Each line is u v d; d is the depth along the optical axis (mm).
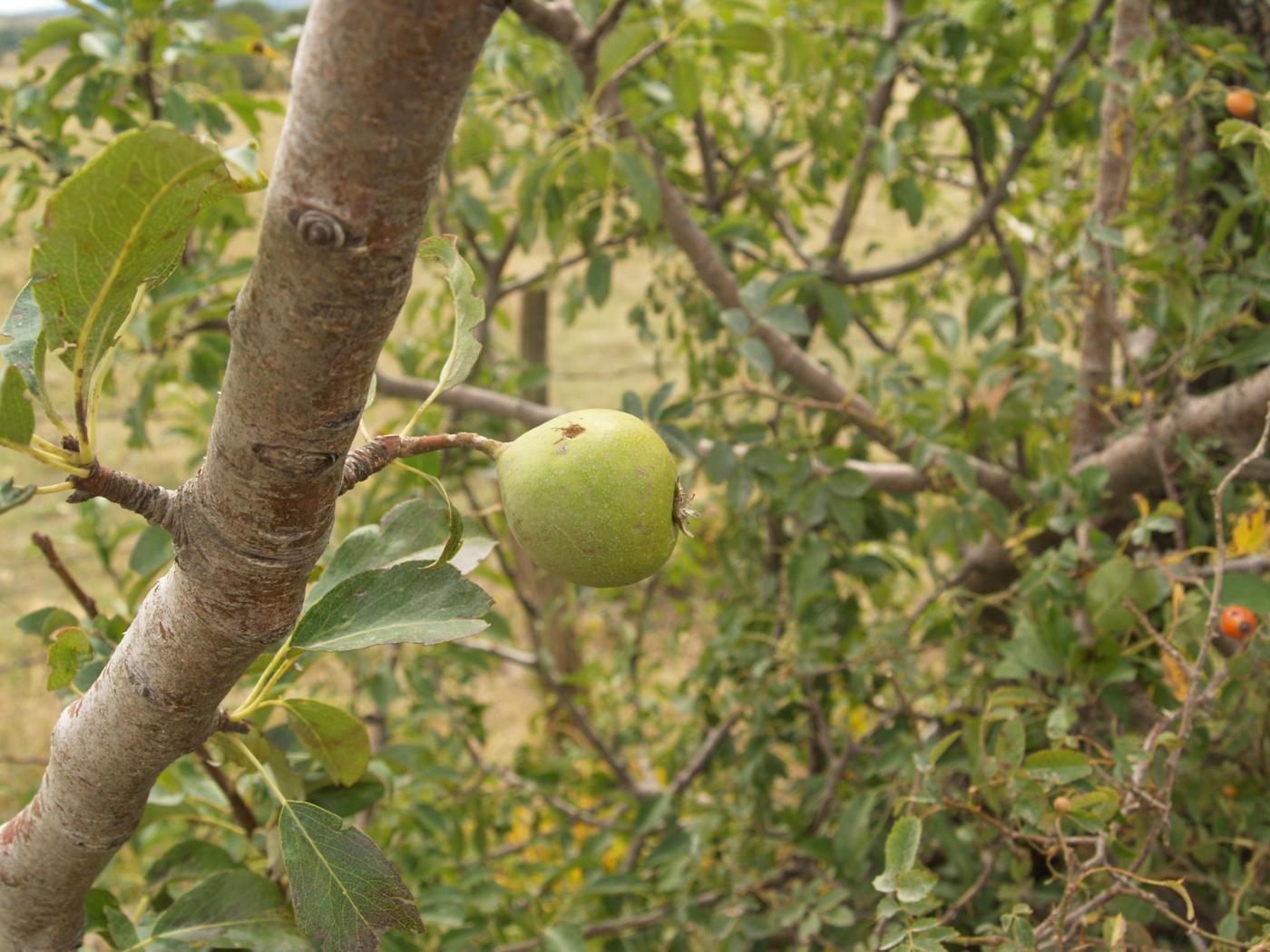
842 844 2158
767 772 2896
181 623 899
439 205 3625
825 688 3031
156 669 928
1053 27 3383
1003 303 2816
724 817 2928
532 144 3461
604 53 2367
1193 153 2627
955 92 3285
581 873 3256
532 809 3455
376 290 692
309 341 709
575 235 3424
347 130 621
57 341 788
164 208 739
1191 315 2291
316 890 1076
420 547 1232
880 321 4055
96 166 691
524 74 3383
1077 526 2301
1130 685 2213
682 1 2914
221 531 836
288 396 742
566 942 2311
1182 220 2604
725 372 3654
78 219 723
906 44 3236
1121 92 2299
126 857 2861
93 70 2736
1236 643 1983
